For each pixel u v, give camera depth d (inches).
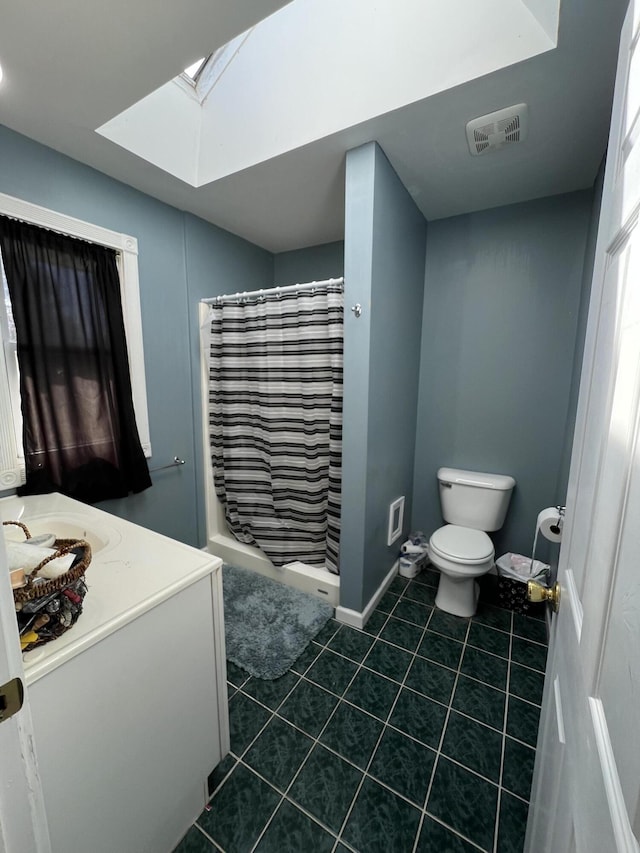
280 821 42.9
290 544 89.1
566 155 64.4
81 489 69.6
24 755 19.8
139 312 77.9
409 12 47.1
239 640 70.2
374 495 75.7
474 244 88.2
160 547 44.6
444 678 63.1
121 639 32.2
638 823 12.0
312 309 76.9
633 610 14.8
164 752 38.0
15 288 59.2
